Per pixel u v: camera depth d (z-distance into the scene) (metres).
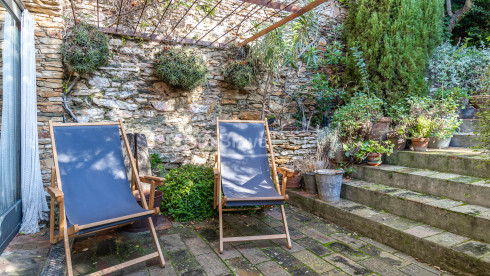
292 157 4.31
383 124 3.87
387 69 4.49
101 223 1.97
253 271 2.14
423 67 4.58
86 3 3.68
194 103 4.33
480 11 5.90
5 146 2.62
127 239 2.70
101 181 2.41
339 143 3.98
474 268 1.93
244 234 2.85
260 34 3.80
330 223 3.14
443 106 3.92
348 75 5.02
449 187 2.74
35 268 2.13
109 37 3.77
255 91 4.77
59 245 2.53
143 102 4.01
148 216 2.23
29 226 2.79
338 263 2.25
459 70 4.92
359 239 2.70
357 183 3.48
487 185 2.49
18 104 2.96
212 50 4.43
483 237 2.17
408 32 4.52
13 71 2.84
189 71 3.88
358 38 4.81
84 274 2.08
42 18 3.16
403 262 2.25
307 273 2.11
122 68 3.88
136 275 2.09
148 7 3.96
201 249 2.51
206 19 4.38
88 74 3.68
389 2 4.53
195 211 3.22
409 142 3.87
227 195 2.63
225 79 4.50
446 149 3.70
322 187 3.33
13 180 2.79
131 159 2.57
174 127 4.20
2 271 2.06
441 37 5.28
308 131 4.49
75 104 3.62
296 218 3.30
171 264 2.25
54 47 3.23
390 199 2.90
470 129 4.14
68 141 2.38
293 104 5.11
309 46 4.91
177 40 4.13
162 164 4.12
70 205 2.15
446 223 2.42
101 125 2.59
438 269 2.14
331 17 5.31
